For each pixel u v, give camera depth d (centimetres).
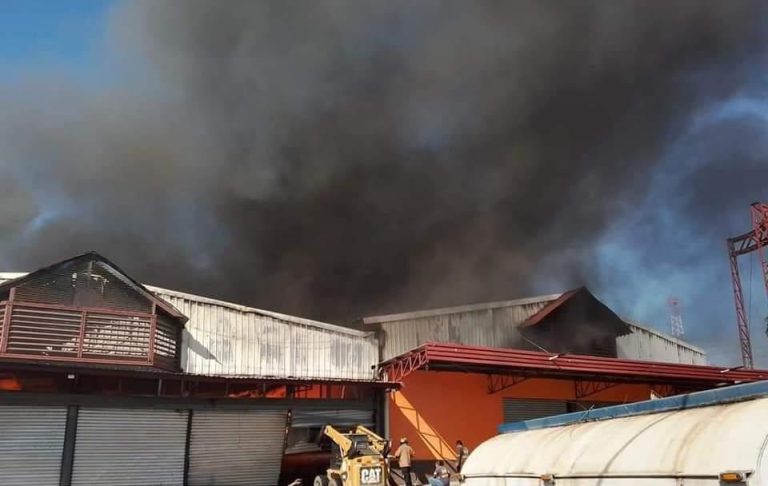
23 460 1498
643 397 2555
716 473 622
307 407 1902
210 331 2022
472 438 2159
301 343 2131
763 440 604
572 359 2109
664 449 705
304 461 1881
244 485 1800
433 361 1900
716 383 2469
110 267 1895
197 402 1736
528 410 2320
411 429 2069
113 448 1609
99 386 1605
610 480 752
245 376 1781
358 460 1599
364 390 2011
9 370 1484
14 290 1756
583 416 946
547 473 868
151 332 1848
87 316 1789
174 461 1692
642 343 2936
